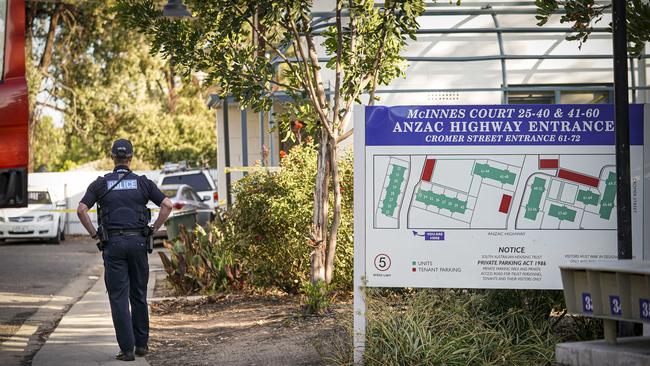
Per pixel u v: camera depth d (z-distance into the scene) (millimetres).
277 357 8242
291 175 12250
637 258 7086
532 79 16672
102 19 38219
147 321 8922
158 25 10523
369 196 7219
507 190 7164
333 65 11016
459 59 16297
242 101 10547
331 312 10266
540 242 7141
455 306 7648
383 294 8758
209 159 49000
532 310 7816
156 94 48344
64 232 31031
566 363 5664
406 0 9906
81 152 58219
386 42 10406
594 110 7129
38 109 40750
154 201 8781
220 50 10422
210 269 13727
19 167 9234
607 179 7117
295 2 9711
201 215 24672
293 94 10609
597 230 7129
